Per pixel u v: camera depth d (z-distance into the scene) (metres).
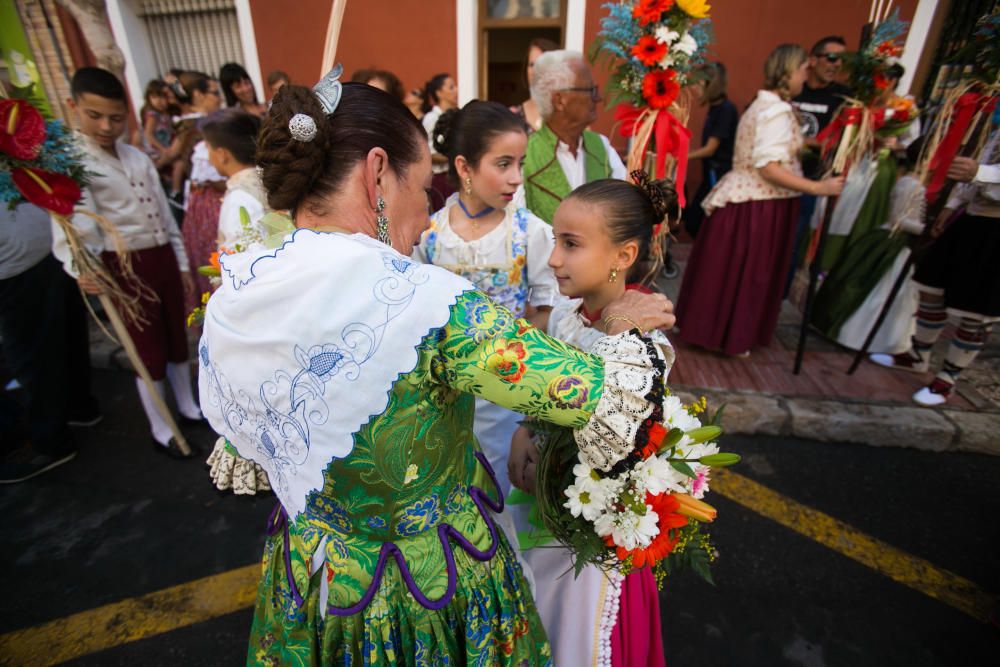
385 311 0.72
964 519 2.39
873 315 3.42
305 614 0.96
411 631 0.92
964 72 2.57
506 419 1.78
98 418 3.22
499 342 0.76
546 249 1.82
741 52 4.95
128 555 2.32
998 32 2.33
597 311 1.32
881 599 2.03
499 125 1.59
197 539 2.40
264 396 0.77
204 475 2.78
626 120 2.30
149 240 2.66
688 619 1.97
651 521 0.94
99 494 2.66
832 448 2.86
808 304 3.19
